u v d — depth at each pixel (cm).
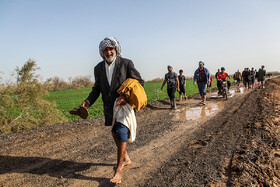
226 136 464
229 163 323
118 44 277
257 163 316
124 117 266
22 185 282
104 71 283
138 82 277
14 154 405
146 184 274
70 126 630
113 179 261
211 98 1315
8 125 895
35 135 532
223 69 1224
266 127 503
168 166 327
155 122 683
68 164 354
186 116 764
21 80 964
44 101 1020
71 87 6431
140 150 414
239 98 1219
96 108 1448
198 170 303
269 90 1688
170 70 955
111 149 427
